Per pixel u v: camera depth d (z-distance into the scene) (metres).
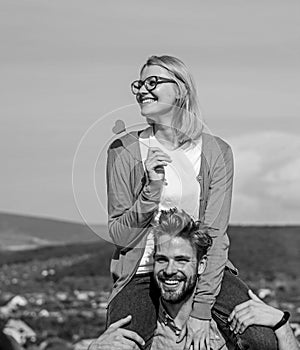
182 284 8.47
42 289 91.88
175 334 8.67
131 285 8.76
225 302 8.89
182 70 8.52
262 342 8.86
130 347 8.64
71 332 53.97
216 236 8.55
